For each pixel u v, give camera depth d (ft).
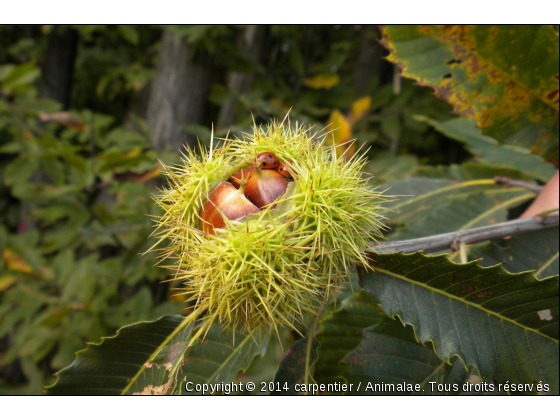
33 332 1.37
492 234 0.69
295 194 0.60
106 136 1.46
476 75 0.77
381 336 0.69
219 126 1.54
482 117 0.79
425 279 0.61
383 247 0.64
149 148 1.33
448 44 0.76
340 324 0.74
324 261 0.59
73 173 1.36
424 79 0.78
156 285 1.42
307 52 1.61
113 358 0.66
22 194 1.34
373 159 1.50
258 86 1.52
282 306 0.59
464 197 0.89
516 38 0.73
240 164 0.65
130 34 1.20
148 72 1.60
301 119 1.29
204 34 1.19
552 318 0.60
